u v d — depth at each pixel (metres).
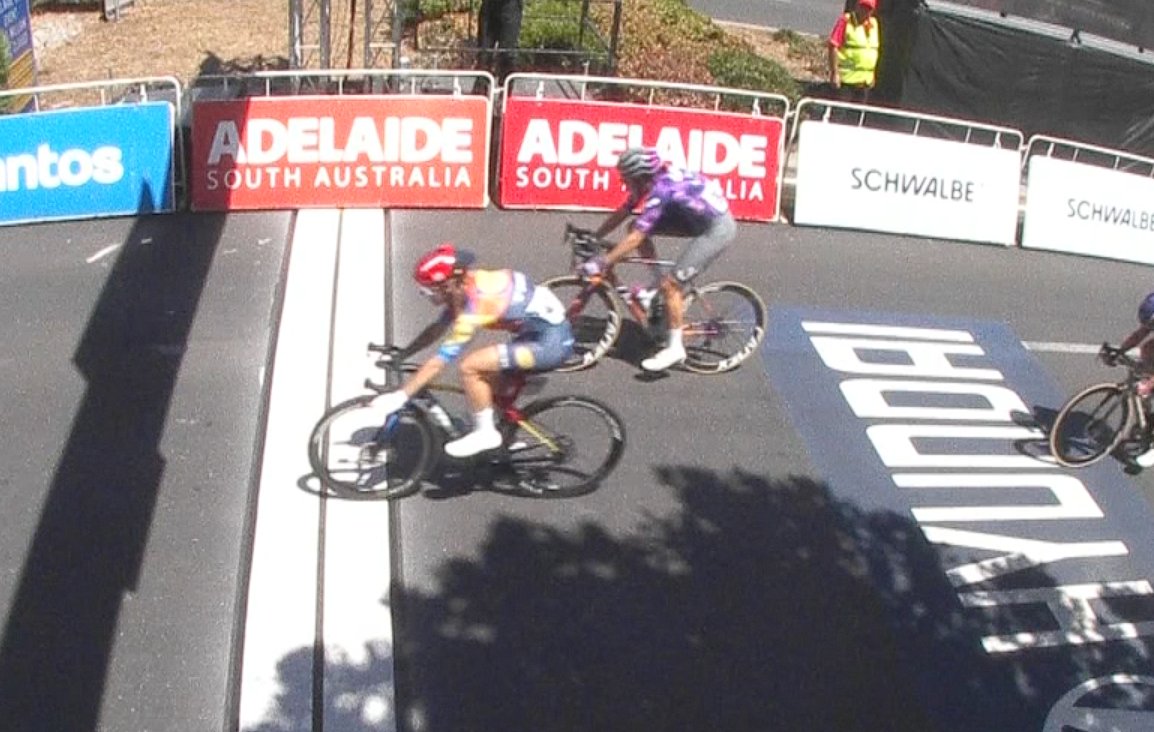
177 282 8.71
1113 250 11.37
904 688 5.85
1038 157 11.01
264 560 6.05
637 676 5.70
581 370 8.03
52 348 7.78
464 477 6.84
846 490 7.20
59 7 15.48
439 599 6.00
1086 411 7.81
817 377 8.32
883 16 12.82
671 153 10.27
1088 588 6.66
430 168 9.98
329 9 11.84
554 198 10.25
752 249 10.15
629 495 6.90
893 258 10.42
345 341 7.91
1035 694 5.92
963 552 6.81
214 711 5.26
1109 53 12.48
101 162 9.45
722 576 6.39
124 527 6.27
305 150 9.76
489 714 5.39
